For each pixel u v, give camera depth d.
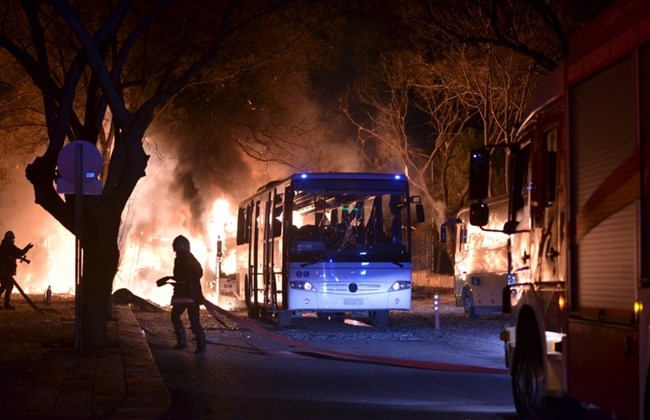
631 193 6.90
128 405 10.43
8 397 11.01
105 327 17.02
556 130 8.80
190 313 18.38
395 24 25.23
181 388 13.54
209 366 16.23
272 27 27.70
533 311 9.58
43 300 33.94
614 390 7.13
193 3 25.02
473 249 30.14
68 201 16.86
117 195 16.92
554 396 8.92
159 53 26.62
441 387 13.80
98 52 15.66
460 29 29.91
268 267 27.17
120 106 16.28
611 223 7.29
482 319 29.16
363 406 11.95
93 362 14.55
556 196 8.74
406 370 15.88
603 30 7.50
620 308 7.07
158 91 19.91
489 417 11.05
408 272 24.92
